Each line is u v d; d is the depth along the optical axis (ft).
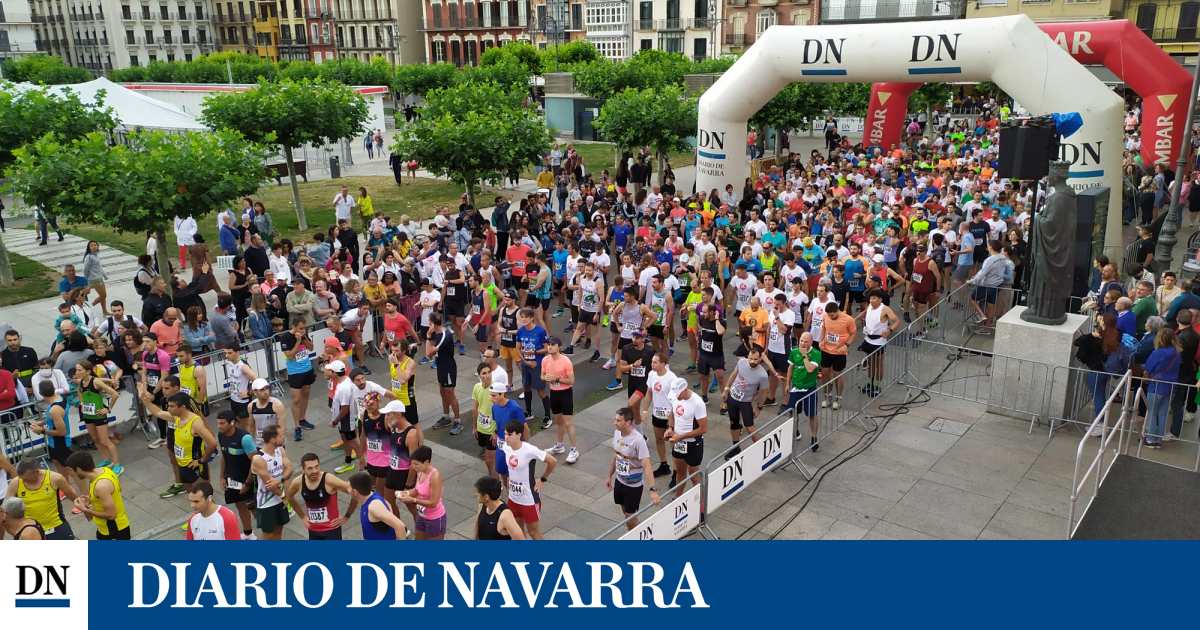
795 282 43.55
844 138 105.70
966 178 71.82
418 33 277.44
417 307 48.65
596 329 46.55
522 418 30.58
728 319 52.47
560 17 241.14
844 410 37.32
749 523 29.37
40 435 35.76
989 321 49.01
